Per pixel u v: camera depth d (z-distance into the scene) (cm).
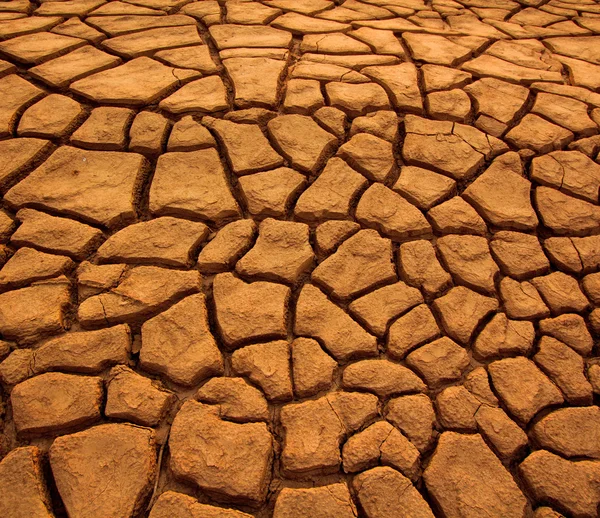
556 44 123
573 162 92
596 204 87
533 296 75
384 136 92
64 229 76
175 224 78
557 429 62
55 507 55
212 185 83
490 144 93
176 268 74
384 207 83
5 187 82
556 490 58
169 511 54
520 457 61
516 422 63
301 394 63
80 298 70
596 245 81
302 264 75
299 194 84
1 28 108
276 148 90
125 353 65
